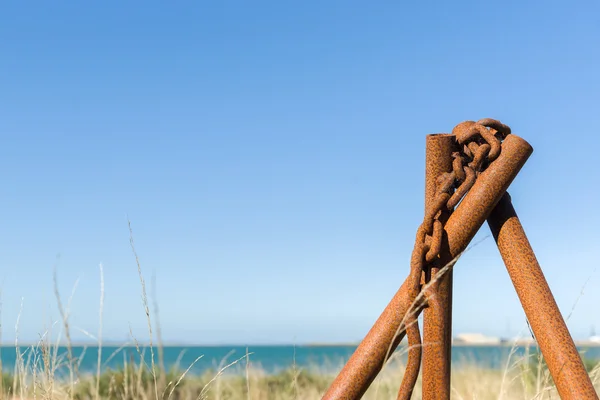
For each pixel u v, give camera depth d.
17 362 3.18
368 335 2.09
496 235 2.13
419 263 2.04
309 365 6.91
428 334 2.05
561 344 1.95
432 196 2.13
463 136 2.14
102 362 3.52
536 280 2.04
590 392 1.89
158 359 2.96
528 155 2.12
